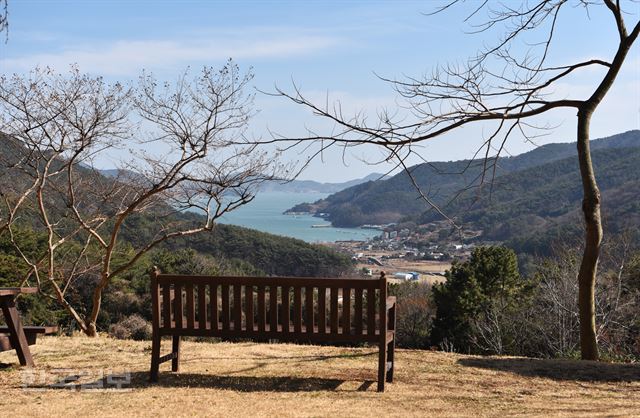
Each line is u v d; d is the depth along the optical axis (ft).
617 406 19.62
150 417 17.63
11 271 68.90
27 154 40.93
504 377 23.85
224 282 21.72
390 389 21.65
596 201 30.07
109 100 48.96
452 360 26.78
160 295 22.76
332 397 20.38
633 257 48.70
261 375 23.56
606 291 44.50
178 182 38.09
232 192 38.93
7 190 43.47
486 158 28.04
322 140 25.49
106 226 74.74
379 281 20.83
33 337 25.39
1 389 21.13
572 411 18.79
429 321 86.48
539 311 53.72
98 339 32.71
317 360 26.43
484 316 64.13
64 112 39.88
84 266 51.83
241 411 18.30
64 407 18.72
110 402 19.42
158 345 22.52
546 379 23.62
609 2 30.63
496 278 72.33
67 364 25.31
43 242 80.89
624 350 41.96
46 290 69.31
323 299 21.17
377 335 21.15
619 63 30.14
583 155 30.30
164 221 46.34
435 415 18.04
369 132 25.20
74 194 43.62
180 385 21.98
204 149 38.22
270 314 21.42
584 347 30.32
